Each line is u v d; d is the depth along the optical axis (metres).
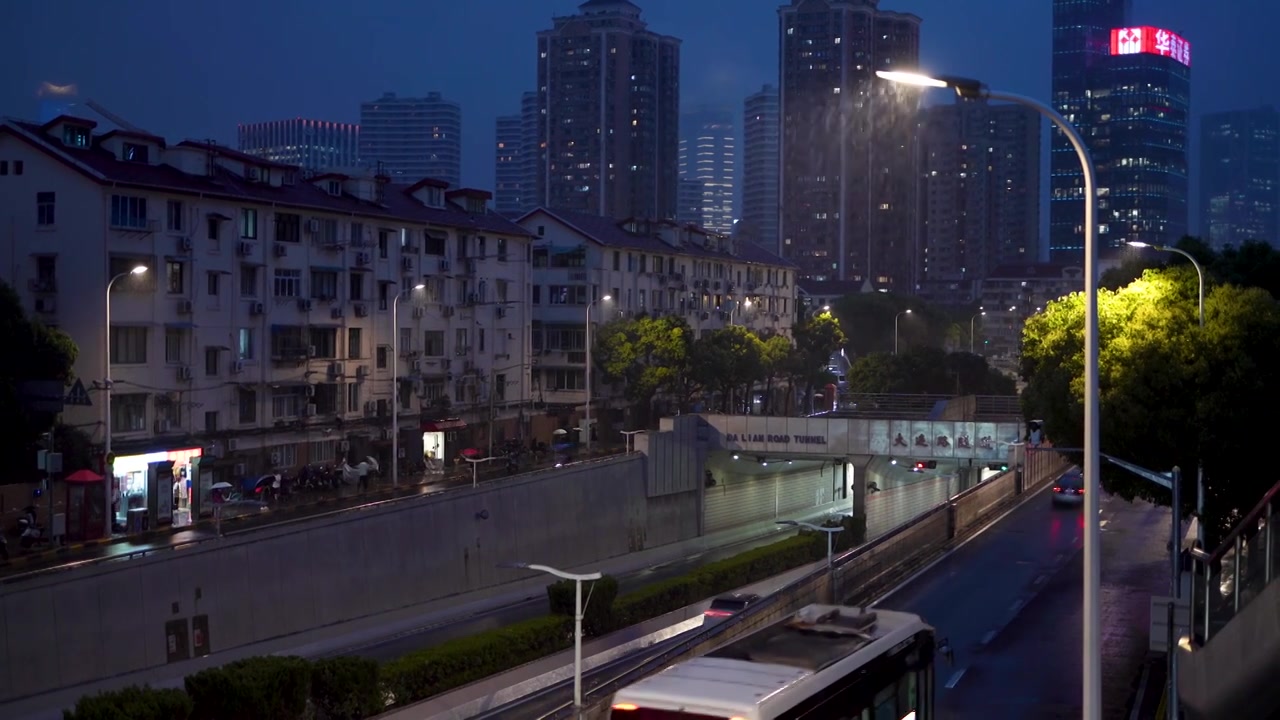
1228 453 40.72
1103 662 36.81
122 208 58.59
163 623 44.22
